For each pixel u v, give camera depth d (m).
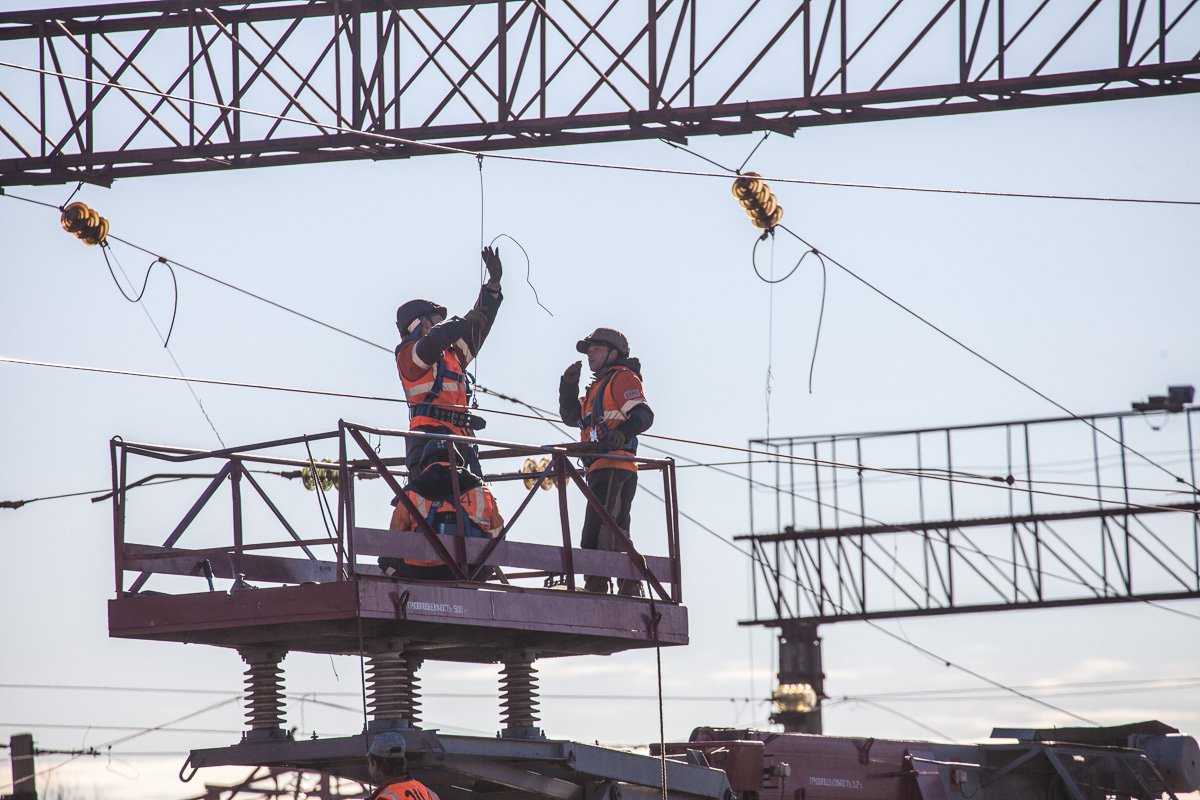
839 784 61.31
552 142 78.62
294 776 65.81
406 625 45.53
